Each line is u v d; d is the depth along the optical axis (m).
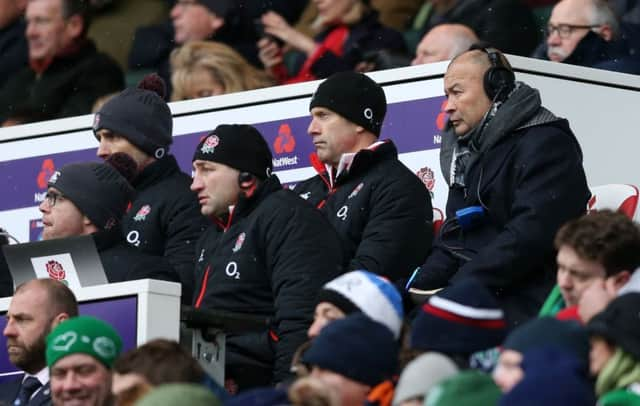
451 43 37.84
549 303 26.09
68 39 47.16
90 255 29.25
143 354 23.31
